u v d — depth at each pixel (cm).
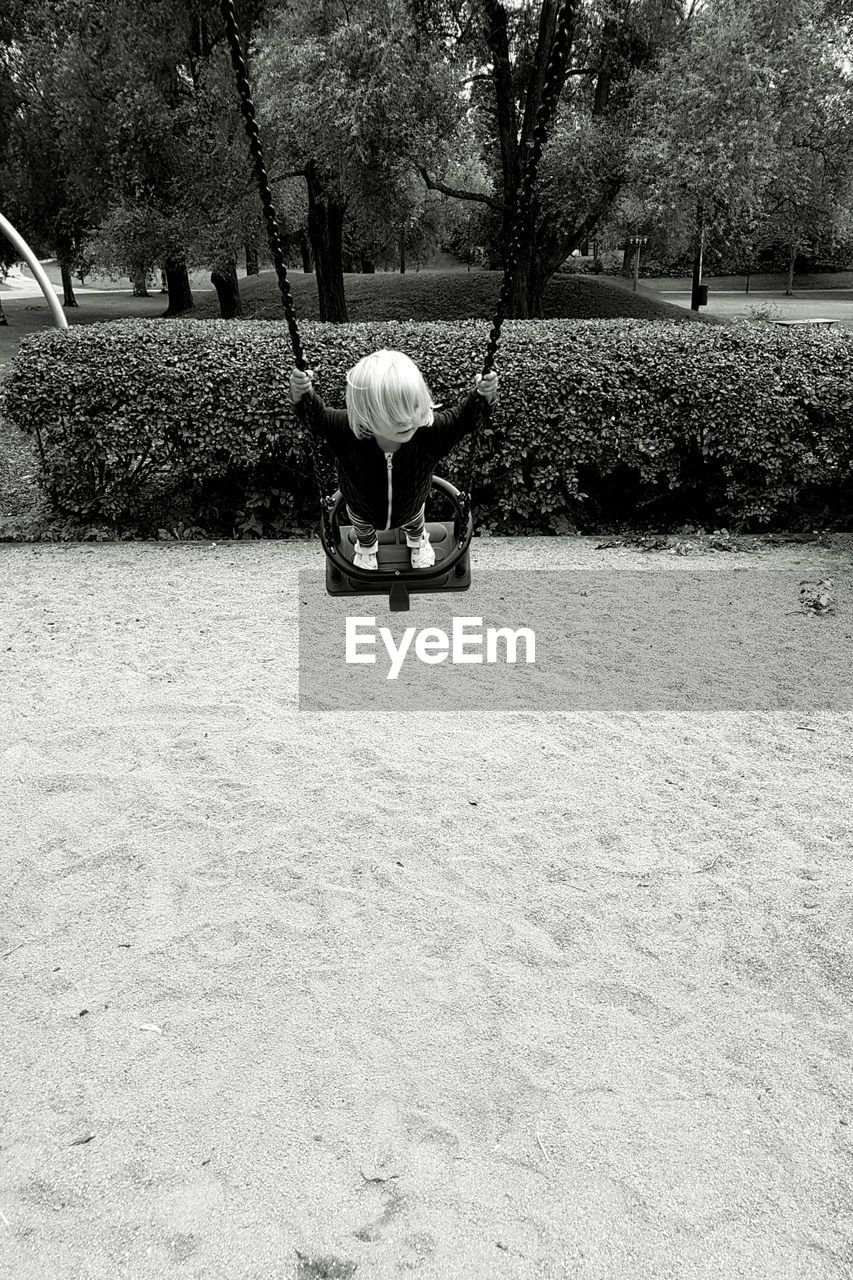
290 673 562
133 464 930
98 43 2064
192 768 455
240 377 801
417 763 459
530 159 347
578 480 850
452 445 392
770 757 465
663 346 814
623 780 445
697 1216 238
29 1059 288
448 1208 240
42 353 813
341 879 373
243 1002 310
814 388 801
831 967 325
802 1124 264
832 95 1617
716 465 853
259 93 1614
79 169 2405
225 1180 248
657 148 1503
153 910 356
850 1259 228
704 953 332
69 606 682
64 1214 239
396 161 1645
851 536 837
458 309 2453
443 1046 292
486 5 1705
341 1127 264
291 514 862
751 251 2094
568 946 337
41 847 395
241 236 2016
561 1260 227
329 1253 228
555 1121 265
